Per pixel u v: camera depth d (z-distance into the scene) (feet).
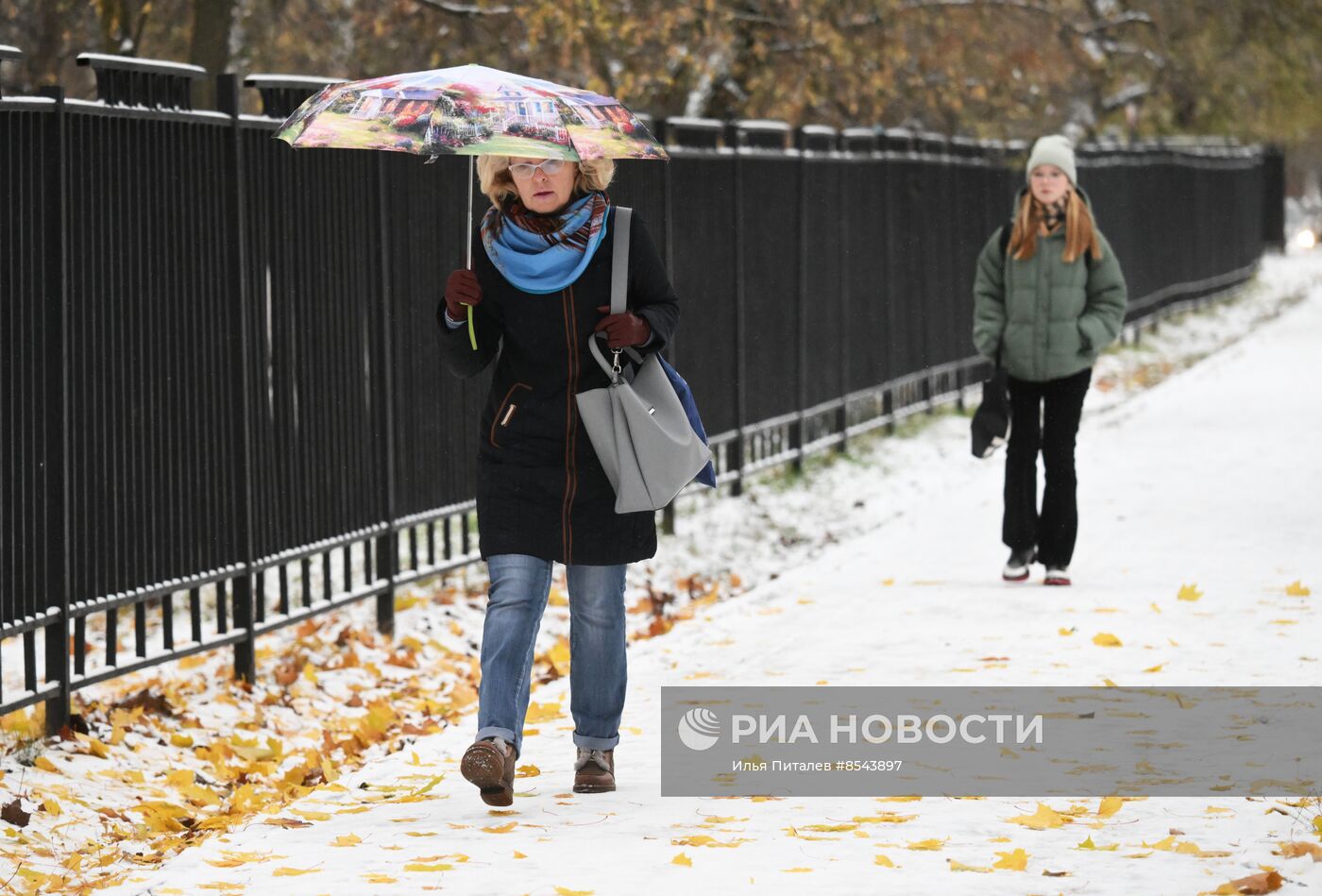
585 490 59.21
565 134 55.83
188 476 87.76
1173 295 332.80
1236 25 315.99
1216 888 49.08
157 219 85.40
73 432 79.00
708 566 134.31
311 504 98.53
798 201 164.55
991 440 101.30
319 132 56.65
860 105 238.07
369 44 209.97
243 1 205.46
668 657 87.81
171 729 83.10
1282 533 120.26
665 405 59.11
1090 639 88.58
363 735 83.56
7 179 74.54
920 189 199.62
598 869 52.24
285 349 96.27
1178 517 127.95
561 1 175.73
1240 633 89.35
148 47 200.75
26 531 76.07
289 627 107.14
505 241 58.18
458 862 53.36
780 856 53.31
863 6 216.95
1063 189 99.76
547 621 110.93
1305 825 55.77
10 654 102.73
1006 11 241.35
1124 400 217.77
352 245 102.68
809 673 82.79
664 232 137.08
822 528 147.33
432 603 115.24
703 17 197.47
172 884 51.70
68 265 78.59
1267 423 182.39
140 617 84.48
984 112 263.08
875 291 186.60
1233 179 410.72
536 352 58.54
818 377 170.50
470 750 57.16
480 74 58.65
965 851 53.83
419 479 110.01
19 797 67.31
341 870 52.85
